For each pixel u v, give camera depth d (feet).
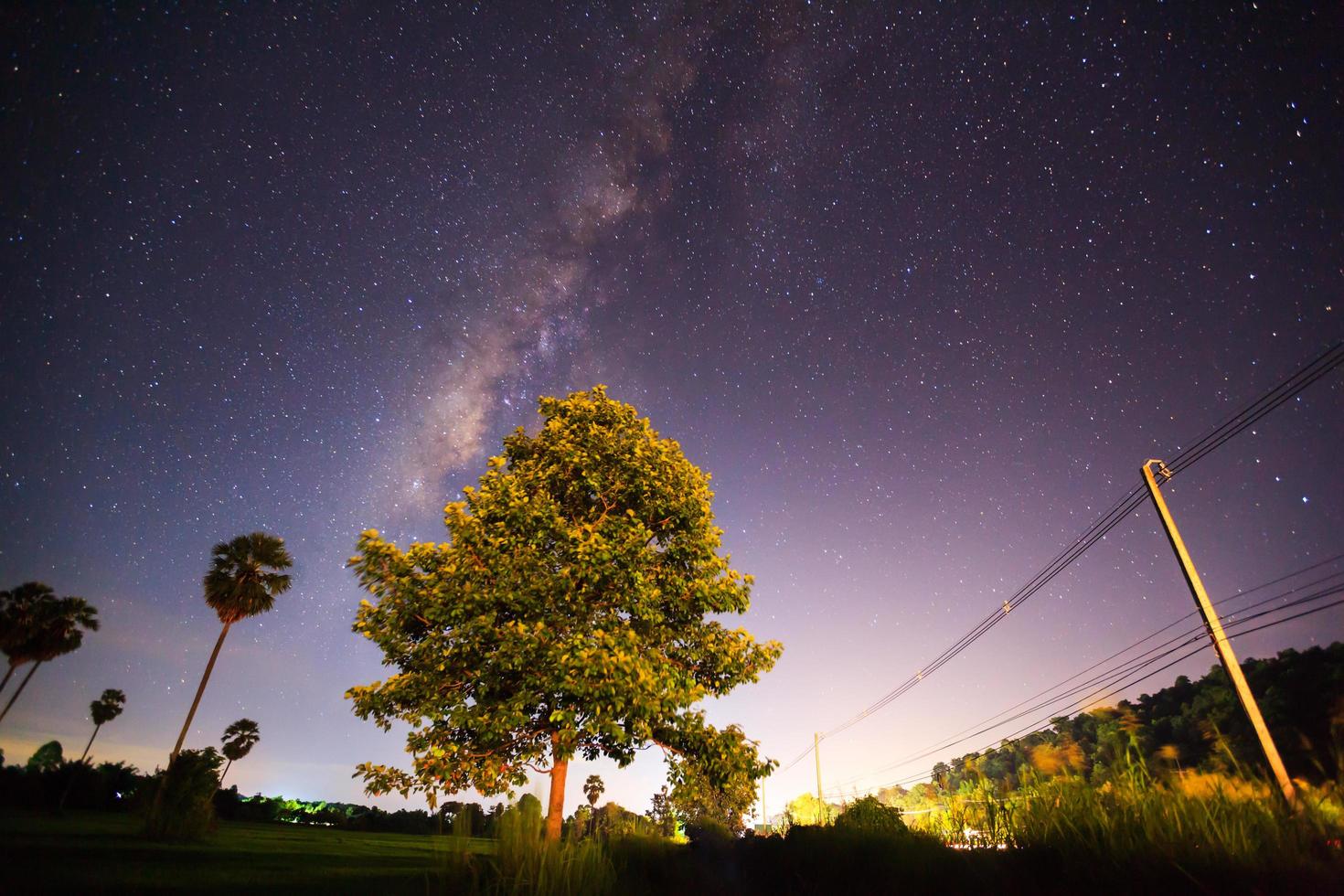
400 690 31.58
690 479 40.78
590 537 34.19
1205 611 46.16
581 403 43.32
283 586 114.62
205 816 83.46
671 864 24.09
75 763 135.54
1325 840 10.66
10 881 31.04
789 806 28.17
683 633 37.52
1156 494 52.60
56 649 129.59
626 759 34.76
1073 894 12.50
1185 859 11.44
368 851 82.12
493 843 19.48
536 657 30.55
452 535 35.37
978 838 16.26
